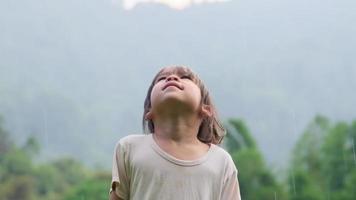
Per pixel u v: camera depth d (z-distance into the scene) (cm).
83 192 2478
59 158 2714
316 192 2002
